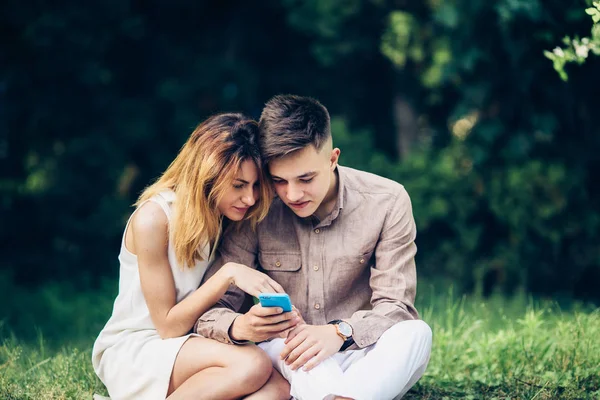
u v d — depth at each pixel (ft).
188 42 33.83
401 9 30.25
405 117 31.78
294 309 10.35
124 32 30.45
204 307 10.39
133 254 10.81
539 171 24.52
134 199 32.63
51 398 11.39
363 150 27.96
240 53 34.24
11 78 28.78
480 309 18.04
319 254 11.05
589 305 21.38
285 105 10.21
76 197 29.63
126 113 30.91
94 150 29.53
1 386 11.68
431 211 25.73
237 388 9.85
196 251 10.59
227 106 32.94
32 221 29.50
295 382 9.89
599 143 25.00
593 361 12.73
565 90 24.18
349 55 32.24
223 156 10.06
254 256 11.28
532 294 24.81
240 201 10.34
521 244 24.82
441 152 27.78
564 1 19.71
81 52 28.76
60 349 16.96
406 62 31.12
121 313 10.79
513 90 24.35
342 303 11.29
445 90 30.78
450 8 24.17
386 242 11.05
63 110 29.55
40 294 26.08
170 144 32.50
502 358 13.06
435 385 12.17
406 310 10.73
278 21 34.32
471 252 25.84
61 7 28.78
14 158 29.71
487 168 25.45
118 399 10.53
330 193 10.97
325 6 30.12
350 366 10.02
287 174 10.09
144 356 10.39
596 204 25.05
